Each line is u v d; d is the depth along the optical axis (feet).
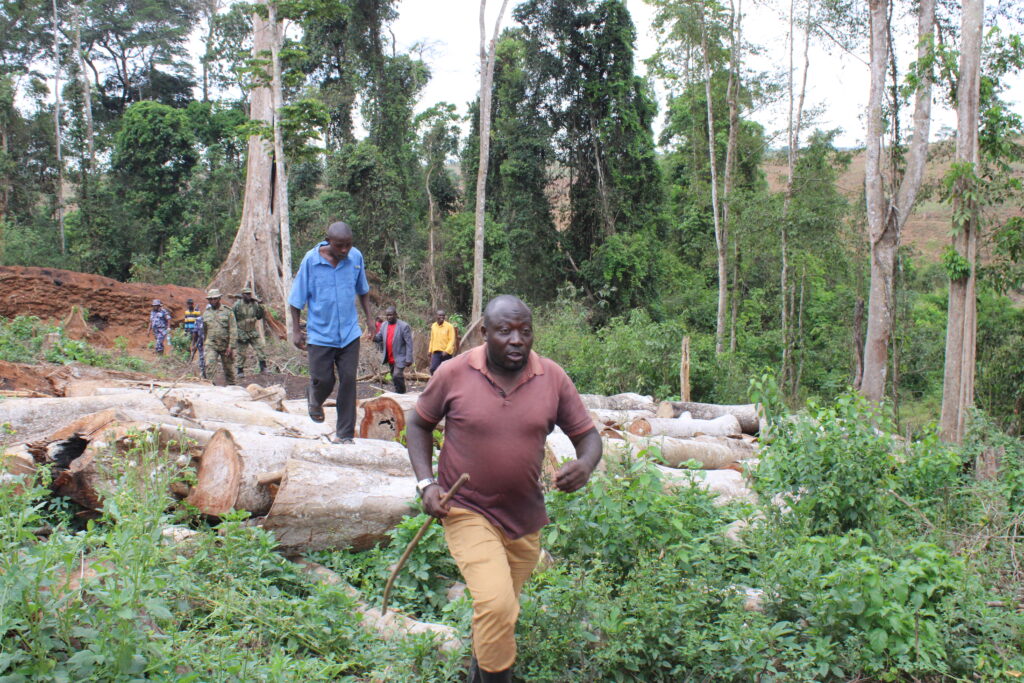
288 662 12.29
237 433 19.30
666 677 13.84
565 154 115.34
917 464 22.31
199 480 18.83
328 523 17.66
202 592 14.14
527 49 110.11
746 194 93.35
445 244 111.04
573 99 112.27
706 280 124.57
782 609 15.23
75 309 82.94
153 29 172.65
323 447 19.67
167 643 11.56
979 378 52.19
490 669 11.42
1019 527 20.88
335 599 15.06
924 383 80.69
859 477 18.69
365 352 67.62
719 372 65.98
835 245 88.22
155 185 133.28
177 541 15.71
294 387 55.77
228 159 143.74
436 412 12.26
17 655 10.62
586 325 82.48
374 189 112.57
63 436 18.97
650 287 112.68
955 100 47.85
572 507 15.89
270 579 15.75
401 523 17.57
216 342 50.83
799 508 18.52
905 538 18.04
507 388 11.91
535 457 11.97
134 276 115.44
